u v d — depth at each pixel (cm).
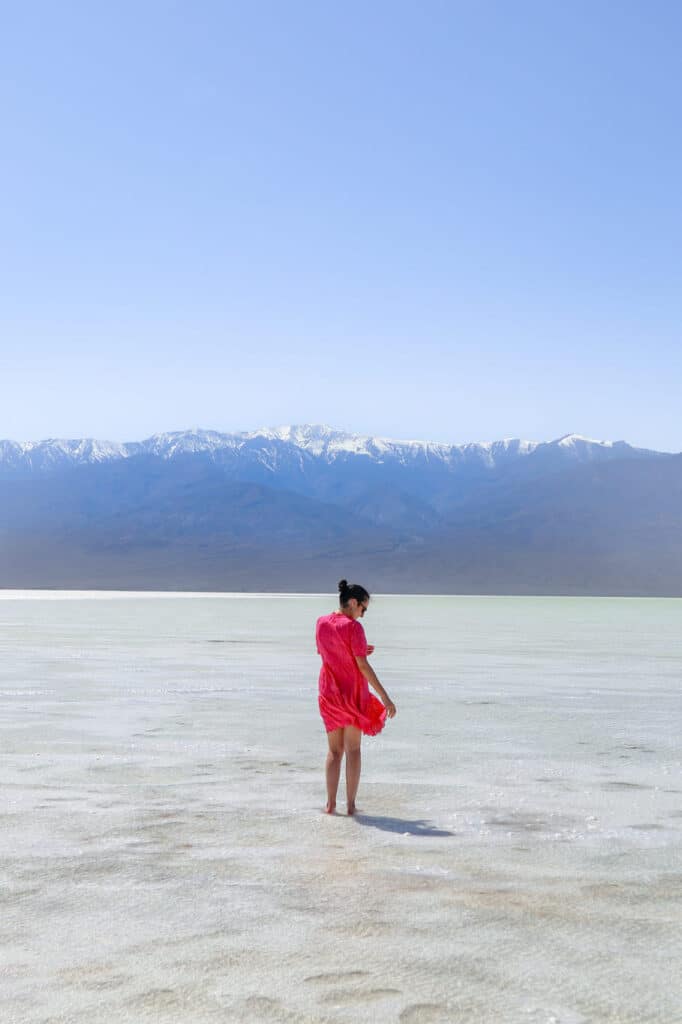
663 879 614
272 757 1053
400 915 542
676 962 477
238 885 597
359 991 441
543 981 454
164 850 677
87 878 610
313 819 774
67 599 10706
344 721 802
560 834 729
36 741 1145
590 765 1016
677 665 2348
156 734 1204
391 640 3384
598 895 581
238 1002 430
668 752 1098
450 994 439
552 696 1664
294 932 515
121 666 2186
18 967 467
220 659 2412
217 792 873
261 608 7500
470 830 741
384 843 700
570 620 5731
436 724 1317
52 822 755
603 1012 423
